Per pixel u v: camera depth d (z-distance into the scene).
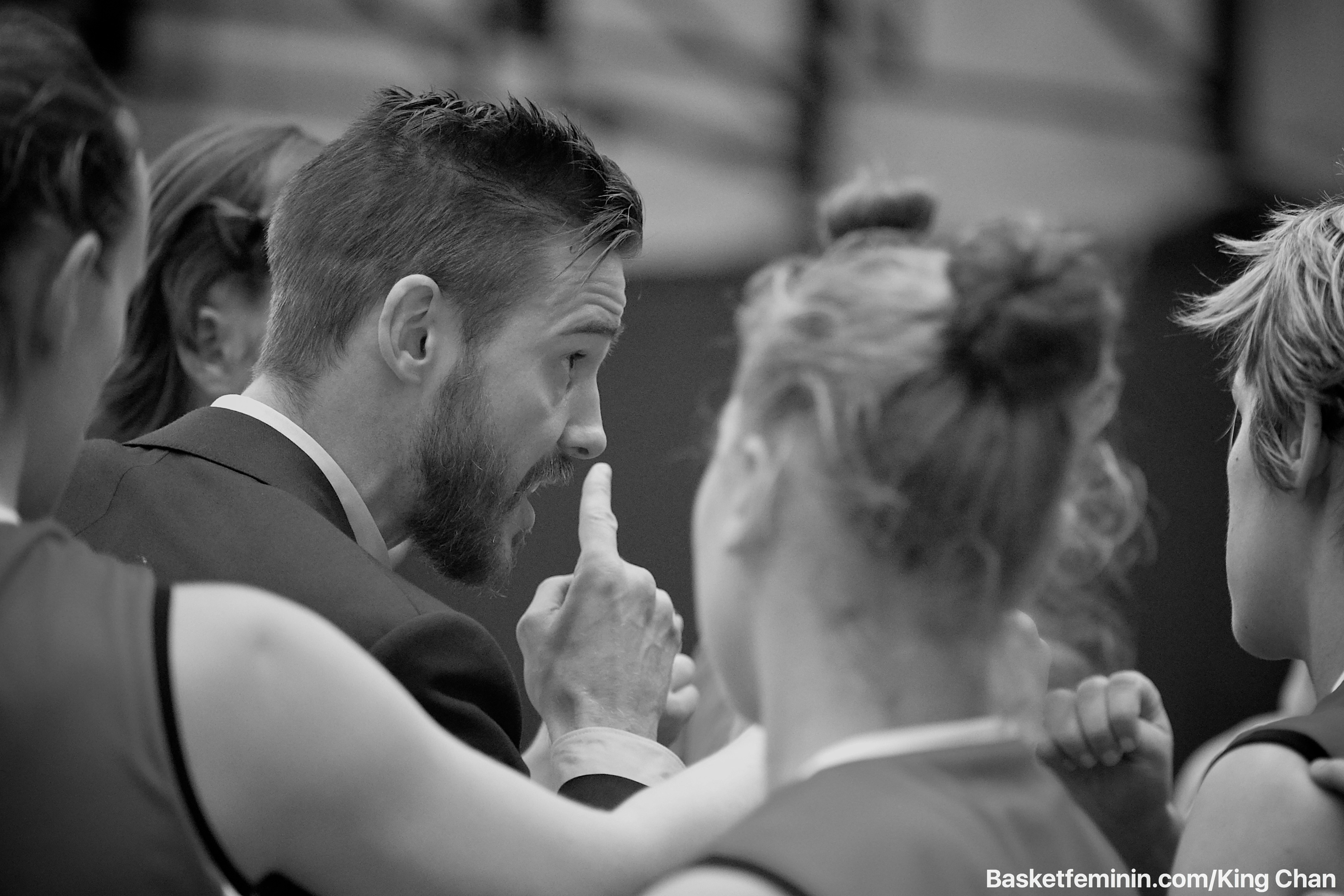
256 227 7.08
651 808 4.29
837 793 2.96
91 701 3.22
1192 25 17.20
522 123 5.65
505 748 4.71
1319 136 17.11
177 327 7.11
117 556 4.86
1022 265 3.16
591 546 5.57
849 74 16.97
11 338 3.41
